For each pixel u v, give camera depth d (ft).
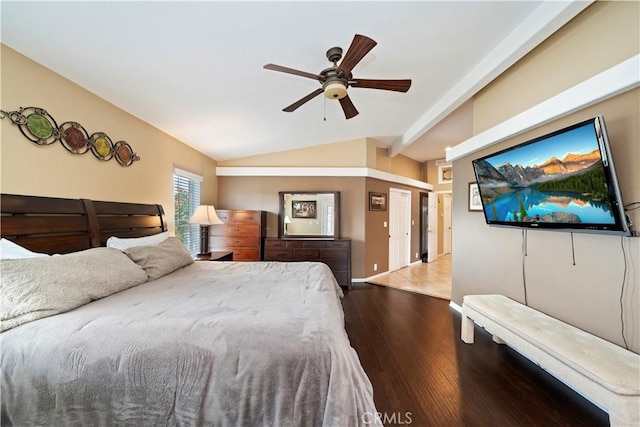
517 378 6.50
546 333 5.79
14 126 5.88
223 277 7.26
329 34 6.33
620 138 5.32
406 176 22.61
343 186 16.63
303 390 3.42
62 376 3.50
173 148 12.12
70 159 7.14
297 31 6.15
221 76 7.74
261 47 6.62
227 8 5.29
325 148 16.84
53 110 6.70
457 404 5.60
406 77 8.81
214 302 5.13
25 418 3.51
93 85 7.53
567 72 6.59
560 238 6.78
